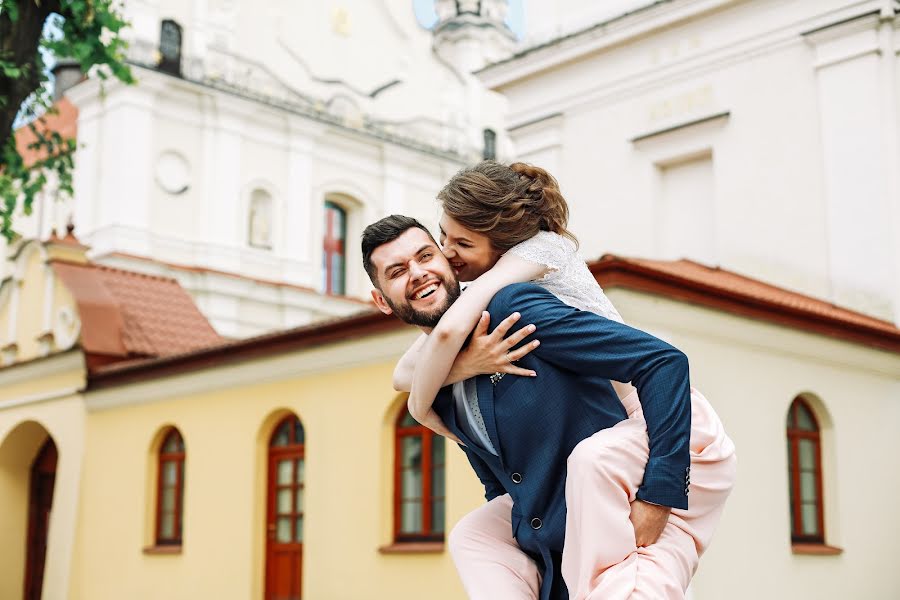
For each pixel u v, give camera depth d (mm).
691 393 2619
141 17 26141
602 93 17406
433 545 10508
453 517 10359
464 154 32875
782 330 10555
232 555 12516
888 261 14094
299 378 12141
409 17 32812
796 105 15164
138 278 16281
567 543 2396
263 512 12445
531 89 18453
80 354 14953
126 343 15008
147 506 13820
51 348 15531
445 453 10625
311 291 27781
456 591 10234
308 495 11836
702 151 16141
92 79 26062
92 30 10812
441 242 2723
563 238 2680
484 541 2713
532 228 2627
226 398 12992
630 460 2352
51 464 16625
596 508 2318
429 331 2674
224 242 26688
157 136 26125
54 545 14969
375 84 31375
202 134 26938
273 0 29234
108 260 24641
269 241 27719
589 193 17453
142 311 15586
